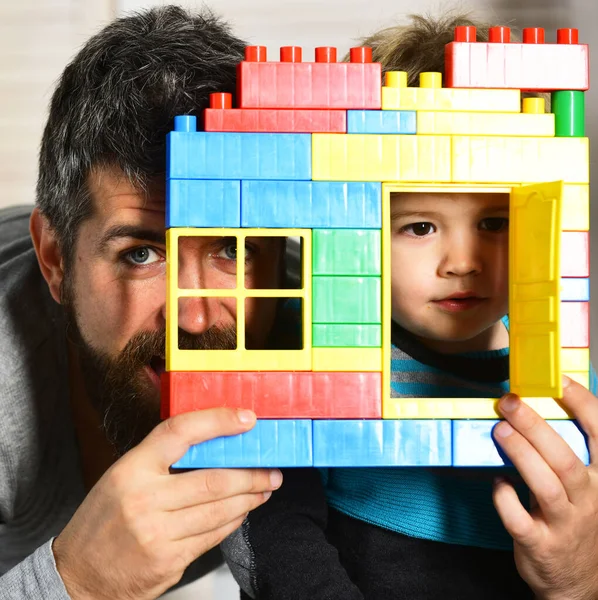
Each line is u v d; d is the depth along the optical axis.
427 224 0.91
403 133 0.79
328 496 1.08
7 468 1.21
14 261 1.35
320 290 0.78
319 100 0.78
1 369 1.20
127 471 0.79
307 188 0.78
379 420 0.77
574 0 2.00
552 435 0.78
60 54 2.13
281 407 0.77
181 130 0.78
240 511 0.82
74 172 1.04
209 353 0.77
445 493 1.01
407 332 1.06
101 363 1.09
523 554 0.85
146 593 0.82
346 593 0.95
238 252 0.78
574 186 0.79
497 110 0.79
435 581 0.98
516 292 0.79
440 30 1.16
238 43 1.12
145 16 1.12
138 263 1.04
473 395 1.04
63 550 0.84
